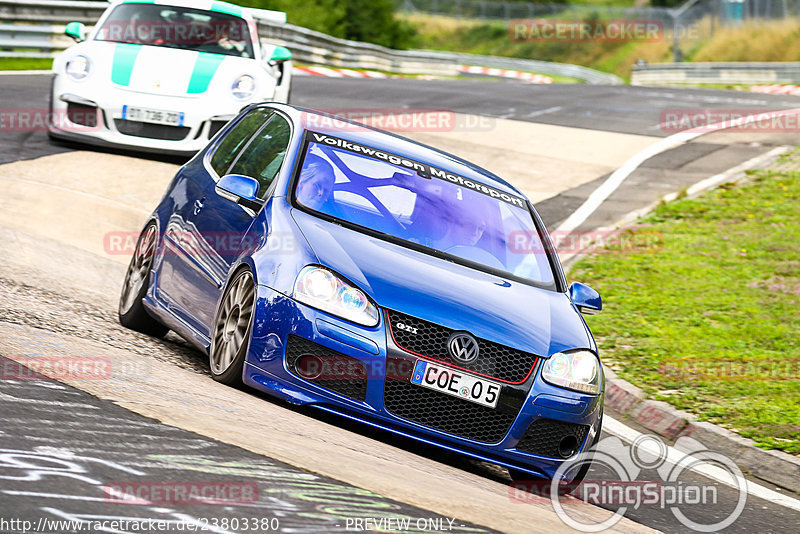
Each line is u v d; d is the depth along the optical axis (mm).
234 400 16688
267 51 45031
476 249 19984
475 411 17250
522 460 17547
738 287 38625
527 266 20391
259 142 21984
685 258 41781
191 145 40594
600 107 79562
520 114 71188
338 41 116000
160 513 10344
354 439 16609
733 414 25922
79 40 43812
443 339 17141
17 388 14328
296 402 17062
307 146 20781
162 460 12258
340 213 19312
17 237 28797
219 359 18484
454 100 77000
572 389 17812
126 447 12508
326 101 68188
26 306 21031
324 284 17203
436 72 145750
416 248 19172
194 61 42156
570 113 74000
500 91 90125
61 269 26703
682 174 55531
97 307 23750
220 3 46125
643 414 26484
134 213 34719
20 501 10023
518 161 55250
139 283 22625
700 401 26828
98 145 41125
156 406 14820
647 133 66438
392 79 96375
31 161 38719
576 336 18656
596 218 46500
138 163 40938
